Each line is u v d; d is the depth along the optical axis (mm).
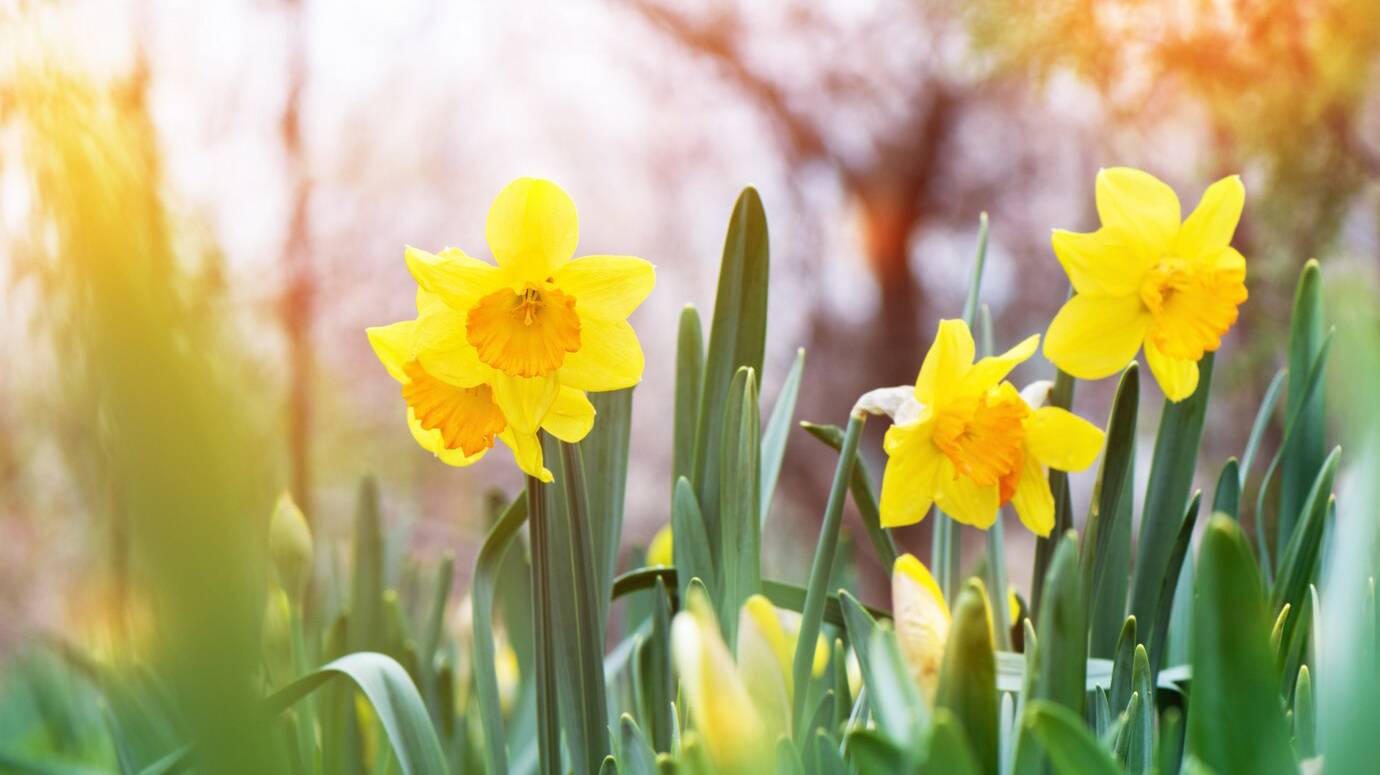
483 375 850
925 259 5980
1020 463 889
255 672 644
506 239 848
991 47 2533
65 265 613
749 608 808
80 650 1041
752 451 882
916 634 801
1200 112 2307
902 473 883
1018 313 5719
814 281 6062
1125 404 888
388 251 5559
